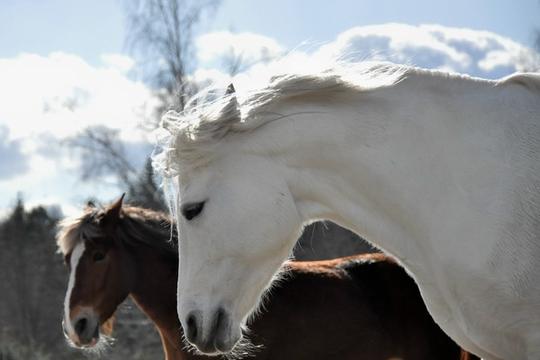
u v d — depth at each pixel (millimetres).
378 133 4328
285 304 8156
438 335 8453
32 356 21281
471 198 4168
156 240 8789
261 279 4469
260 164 4402
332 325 8203
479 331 4199
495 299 4113
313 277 8445
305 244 16172
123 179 21641
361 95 4410
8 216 28016
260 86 4508
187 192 4469
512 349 4191
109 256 8703
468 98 4336
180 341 8367
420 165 4273
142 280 8680
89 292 8664
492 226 4113
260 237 4379
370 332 8289
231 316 4410
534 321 4086
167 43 22031
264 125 4418
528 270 4074
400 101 4367
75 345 8719
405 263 4422
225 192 4395
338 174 4410
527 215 4105
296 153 4402
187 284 4457
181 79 21531
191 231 4457
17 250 26297
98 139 21875
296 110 4410
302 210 4492
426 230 4266
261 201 4379
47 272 26031
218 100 4477
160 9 22141
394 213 4348
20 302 25469
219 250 4395
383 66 4535
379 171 4324
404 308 8453
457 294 4203
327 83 4391
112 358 18422
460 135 4254
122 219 8836
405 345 8438
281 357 8094
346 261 8789
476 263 4113
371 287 8539
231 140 4438
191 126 4418
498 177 4164
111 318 8961
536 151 4191
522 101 4316
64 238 8867
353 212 4445
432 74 4445
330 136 4371
